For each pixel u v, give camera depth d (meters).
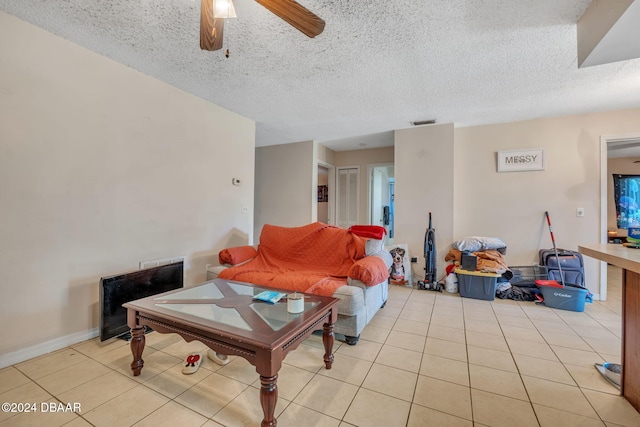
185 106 2.89
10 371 1.74
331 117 3.63
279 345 1.27
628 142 3.36
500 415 1.40
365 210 5.49
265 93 2.92
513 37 1.94
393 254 3.89
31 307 1.90
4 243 1.78
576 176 3.38
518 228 3.62
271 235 3.22
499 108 3.23
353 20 1.77
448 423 1.34
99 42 2.07
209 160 3.17
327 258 2.87
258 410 1.43
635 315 1.46
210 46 1.58
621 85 2.63
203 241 3.11
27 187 1.87
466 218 3.87
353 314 2.09
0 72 1.75
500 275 3.21
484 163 3.79
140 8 1.72
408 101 3.07
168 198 2.75
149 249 2.58
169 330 1.57
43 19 1.83
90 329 2.19
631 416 1.39
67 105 2.05
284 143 5.09
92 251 2.20
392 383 1.66
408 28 1.85
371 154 5.46
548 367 1.83
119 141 2.35
